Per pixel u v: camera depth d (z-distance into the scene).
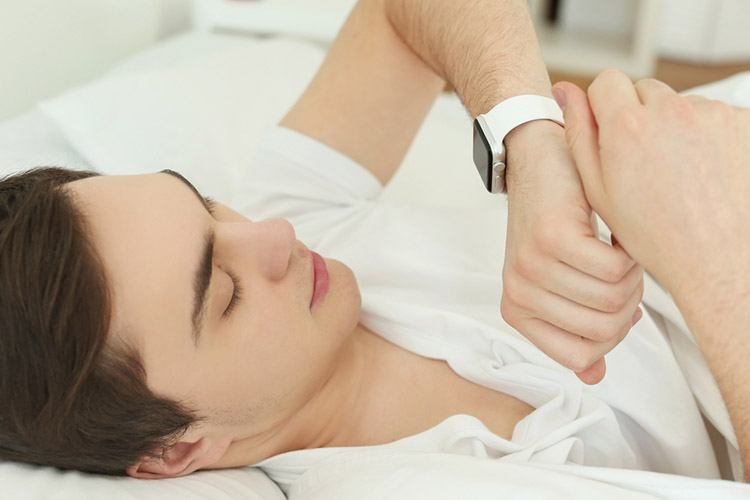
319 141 1.09
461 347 0.89
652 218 0.57
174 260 0.69
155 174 0.75
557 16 3.69
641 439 0.86
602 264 0.60
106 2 1.87
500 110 0.73
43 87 1.72
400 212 1.08
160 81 1.55
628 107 0.58
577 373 0.68
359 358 0.91
